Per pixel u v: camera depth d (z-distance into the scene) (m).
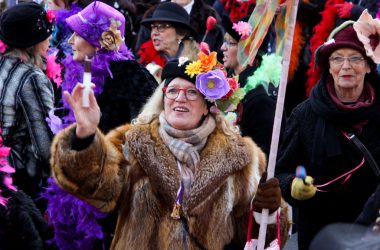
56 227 9.44
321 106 9.11
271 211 7.66
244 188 7.82
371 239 4.57
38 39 9.98
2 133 9.67
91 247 9.49
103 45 9.59
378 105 9.06
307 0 14.54
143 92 9.65
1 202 7.63
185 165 7.72
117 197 7.61
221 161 7.73
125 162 7.65
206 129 7.81
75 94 7.21
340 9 13.31
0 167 8.02
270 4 8.09
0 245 7.74
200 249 7.61
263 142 10.34
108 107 9.59
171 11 12.59
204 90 7.74
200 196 7.62
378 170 8.96
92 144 7.26
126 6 13.96
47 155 9.64
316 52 9.23
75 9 11.27
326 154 9.07
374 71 9.24
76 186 7.39
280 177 9.12
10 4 13.12
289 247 12.45
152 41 12.83
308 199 9.13
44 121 9.70
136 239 7.58
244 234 7.93
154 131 7.79
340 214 9.12
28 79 9.79
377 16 12.83
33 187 9.82
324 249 4.61
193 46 12.68
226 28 11.03
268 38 10.91
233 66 11.09
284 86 7.77
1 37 9.95
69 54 9.99
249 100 10.48
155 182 7.61
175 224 7.60
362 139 9.09
